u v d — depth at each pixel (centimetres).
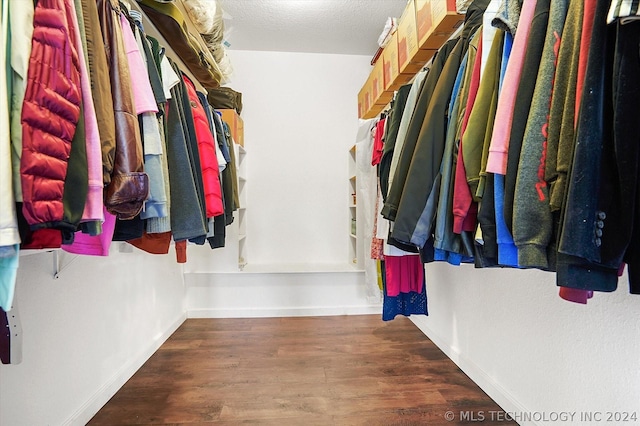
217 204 127
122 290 162
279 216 300
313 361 182
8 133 50
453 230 90
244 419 132
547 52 66
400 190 105
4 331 81
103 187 71
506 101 73
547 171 63
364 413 136
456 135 92
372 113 267
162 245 110
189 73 170
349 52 302
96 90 70
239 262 264
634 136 51
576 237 54
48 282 115
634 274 54
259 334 223
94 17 73
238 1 229
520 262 67
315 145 303
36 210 52
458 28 143
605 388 96
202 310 259
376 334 222
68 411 122
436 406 141
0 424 96
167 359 185
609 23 50
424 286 178
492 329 148
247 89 298
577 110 57
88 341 135
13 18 52
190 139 114
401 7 236
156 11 119
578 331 105
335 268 272
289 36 274
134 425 129
